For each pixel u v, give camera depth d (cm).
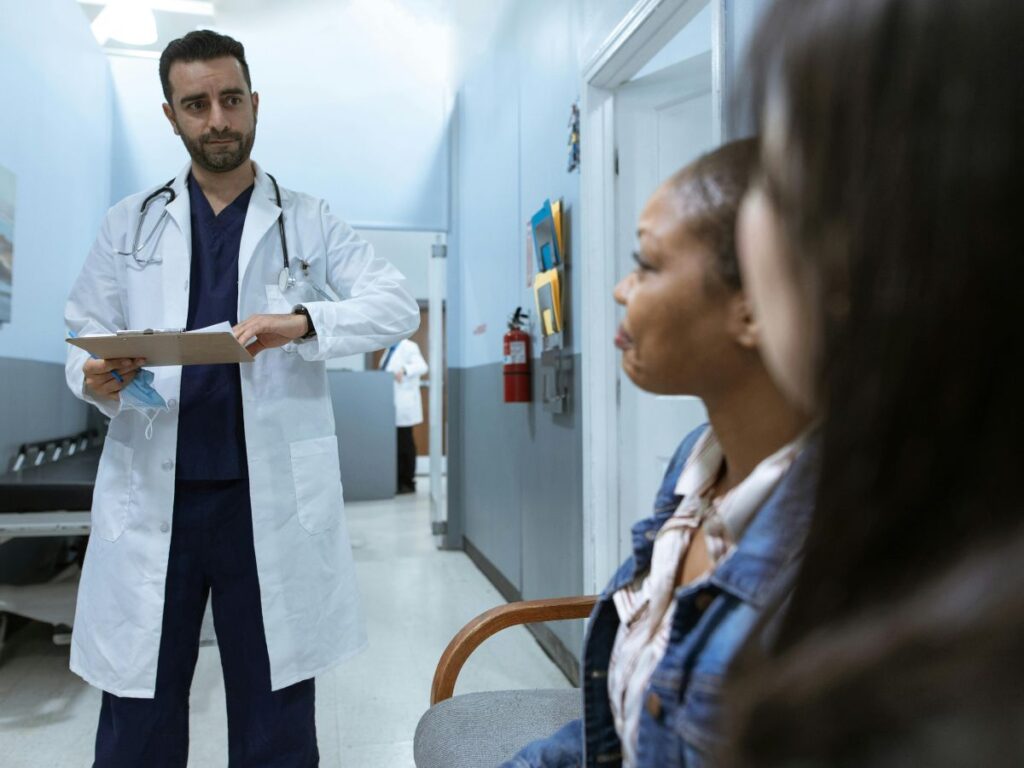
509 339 280
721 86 132
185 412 133
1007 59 17
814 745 18
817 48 21
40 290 317
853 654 18
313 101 412
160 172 416
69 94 350
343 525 148
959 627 16
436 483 433
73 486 220
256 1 396
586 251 215
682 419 205
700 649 41
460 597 328
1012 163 17
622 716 50
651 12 169
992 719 15
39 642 269
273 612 133
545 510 261
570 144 231
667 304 42
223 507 133
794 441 41
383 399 596
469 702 103
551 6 256
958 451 18
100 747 132
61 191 340
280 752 134
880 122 19
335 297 161
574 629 225
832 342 21
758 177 27
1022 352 18
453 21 418
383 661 251
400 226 423
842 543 20
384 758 185
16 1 288
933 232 18
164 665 131
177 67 131
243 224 145
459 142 416
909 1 19
